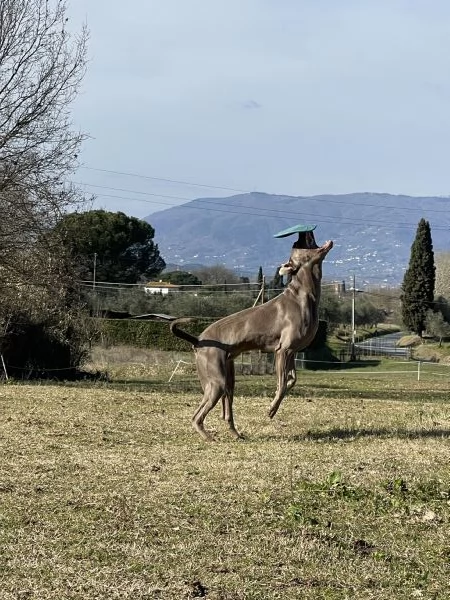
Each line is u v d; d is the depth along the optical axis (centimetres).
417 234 7762
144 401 1895
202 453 1263
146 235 7331
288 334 1414
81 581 723
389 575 744
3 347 2800
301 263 1431
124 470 1128
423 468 1141
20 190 2730
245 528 870
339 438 1430
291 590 707
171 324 1403
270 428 1544
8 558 775
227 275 9575
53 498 977
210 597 693
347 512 931
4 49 2714
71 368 3062
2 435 1394
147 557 780
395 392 2853
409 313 7688
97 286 6159
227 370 1414
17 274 2764
